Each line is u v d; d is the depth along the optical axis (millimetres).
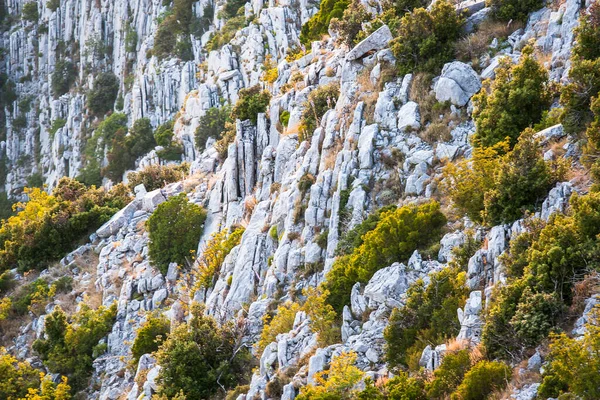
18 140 198375
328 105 65562
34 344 74875
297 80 78000
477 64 54781
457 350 34781
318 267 52719
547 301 32781
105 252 85625
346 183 53688
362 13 71062
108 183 140500
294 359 44406
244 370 52031
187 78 138500
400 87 57031
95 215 94062
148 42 157125
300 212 57375
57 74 195000
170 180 99250
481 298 36312
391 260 44531
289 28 122938
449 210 45562
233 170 73938
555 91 46562
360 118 57000
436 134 52281
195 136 121438
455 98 52844
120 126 155250
